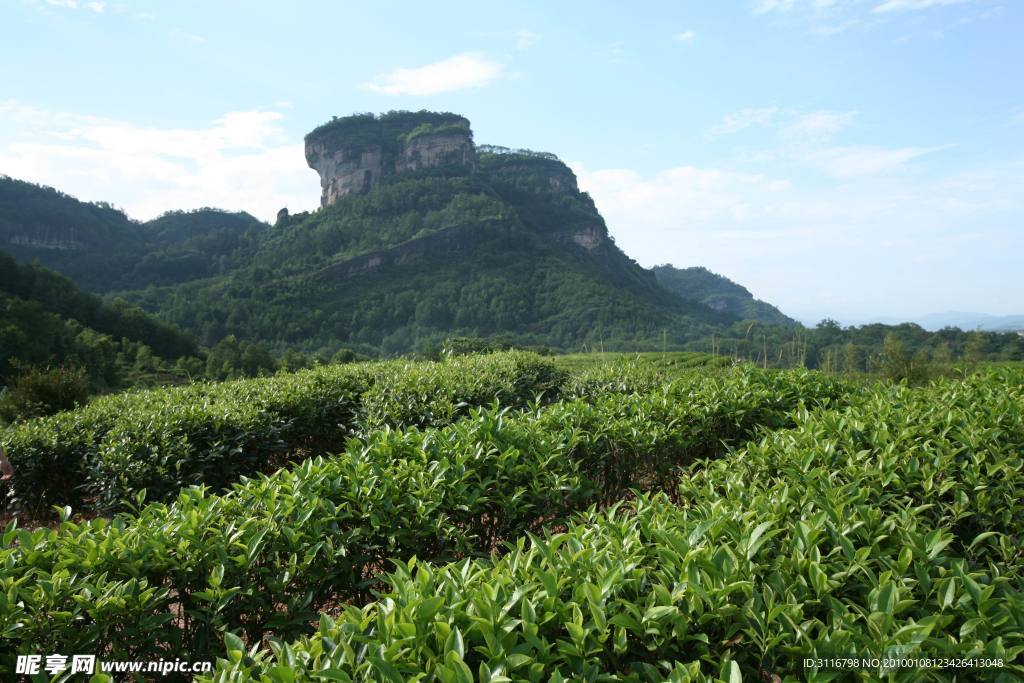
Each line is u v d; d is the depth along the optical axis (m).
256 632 3.44
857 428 4.87
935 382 7.46
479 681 2.15
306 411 9.21
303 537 3.58
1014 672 2.28
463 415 8.17
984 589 2.55
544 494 4.52
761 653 2.47
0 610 2.80
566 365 18.66
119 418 7.71
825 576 2.64
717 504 3.48
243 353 70.56
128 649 3.12
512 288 156.00
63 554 3.23
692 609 2.48
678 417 5.98
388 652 2.21
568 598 2.66
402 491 4.16
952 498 4.04
